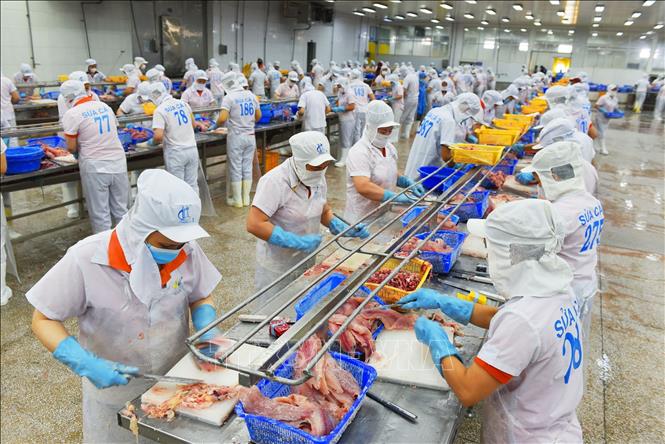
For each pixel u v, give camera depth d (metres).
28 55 11.70
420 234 2.63
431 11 18.88
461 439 2.62
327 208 2.99
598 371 3.27
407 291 2.05
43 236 5.09
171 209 1.46
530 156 5.59
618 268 4.88
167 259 1.61
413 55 25.48
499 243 1.50
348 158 3.43
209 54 14.48
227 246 5.00
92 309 1.60
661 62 18.27
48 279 1.53
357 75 11.15
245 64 15.80
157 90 6.55
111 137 4.39
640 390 3.10
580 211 2.33
